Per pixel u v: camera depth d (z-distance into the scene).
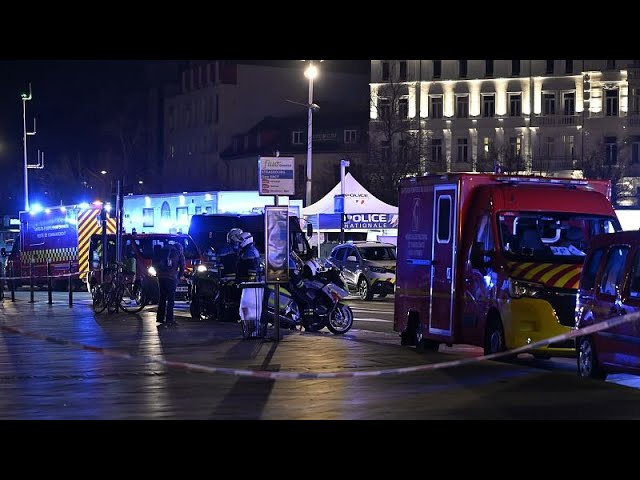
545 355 20.17
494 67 116.19
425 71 118.81
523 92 115.31
